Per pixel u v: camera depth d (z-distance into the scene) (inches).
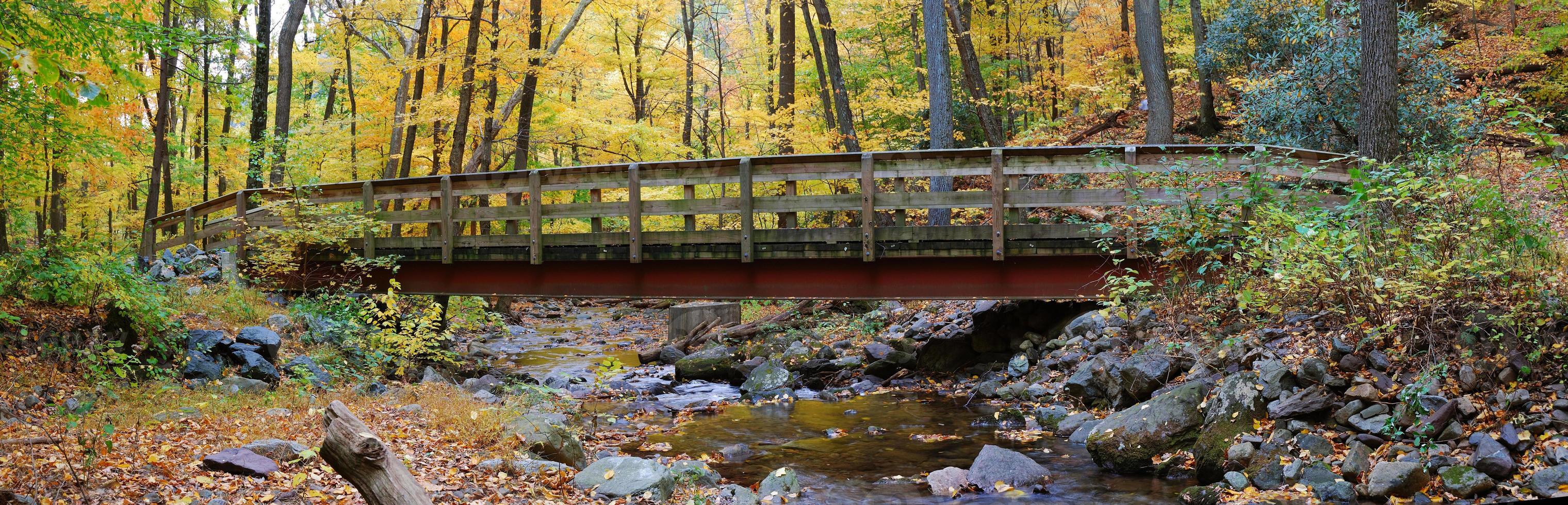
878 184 698.8
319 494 180.9
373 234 435.5
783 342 504.1
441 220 413.7
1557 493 184.4
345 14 682.2
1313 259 255.4
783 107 751.1
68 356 273.4
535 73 646.5
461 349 538.3
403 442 235.8
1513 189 319.6
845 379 422.6
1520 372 224.4
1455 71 503.8
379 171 829.8
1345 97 460.1
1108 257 332.5
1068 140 719.7
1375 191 265.6
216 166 810.2
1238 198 298.0
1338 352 257.3
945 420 325.1
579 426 319.0
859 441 297.6
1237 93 695.7
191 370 291.3
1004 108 811.4
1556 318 230.4
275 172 619.5
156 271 447.8
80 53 283.6
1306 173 289.0
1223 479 229.1
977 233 336.2
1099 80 757.3
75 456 187.6
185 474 186.1
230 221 467.2
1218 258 311.1
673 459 270.5
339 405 108.3
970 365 413.7
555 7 722.8
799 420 335.3
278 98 650.2
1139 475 242.5
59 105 337.1
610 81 943.7
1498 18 697.6
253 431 227.5
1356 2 473.4
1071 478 240.8
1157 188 322.3
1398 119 356.2
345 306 402.3
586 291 392.5
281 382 300.8
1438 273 234.5
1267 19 600.7
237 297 395.2
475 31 616.1
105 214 950.4
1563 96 543.8
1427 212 268.2
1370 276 245.4
